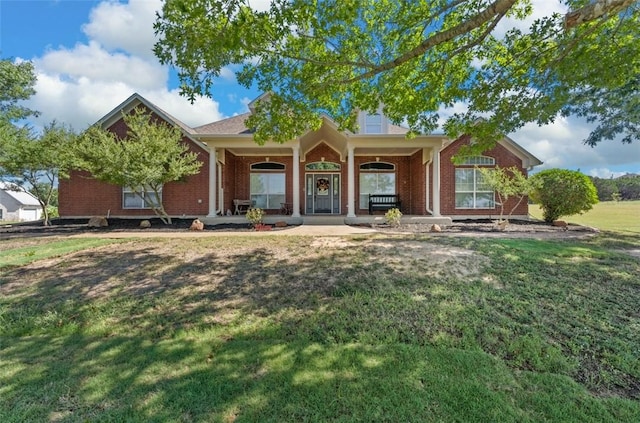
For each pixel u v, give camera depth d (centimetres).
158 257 661
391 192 1673
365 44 653
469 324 375
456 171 1499
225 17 473
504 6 441
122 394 253
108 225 1284
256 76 669
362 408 234
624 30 600
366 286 489
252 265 601
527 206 1492
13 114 1738
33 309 435
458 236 891
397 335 354
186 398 247
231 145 1293
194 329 377
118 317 412
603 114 1119
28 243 845
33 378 277
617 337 352
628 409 240
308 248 729
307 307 427
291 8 490
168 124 1441
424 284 494
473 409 234
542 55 665
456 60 710
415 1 597
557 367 298
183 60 538
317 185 1673
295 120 749
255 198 1641
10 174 1286
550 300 441
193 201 1447
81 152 1162
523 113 740
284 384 263
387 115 798
